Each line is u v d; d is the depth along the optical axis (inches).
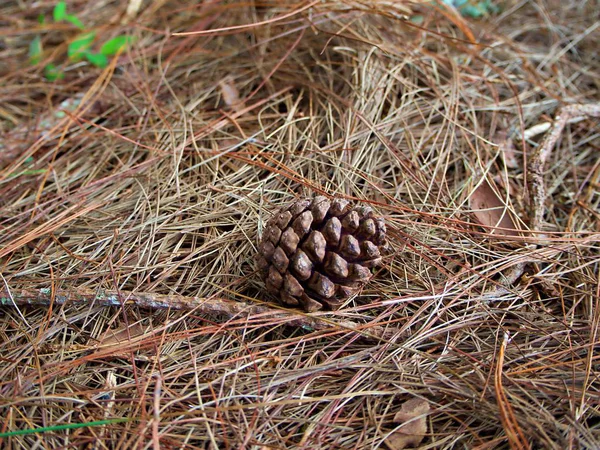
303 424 14.0
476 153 17.7
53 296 15.2
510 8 22.6
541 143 18.2
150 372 14.5
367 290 15.6
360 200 16.3
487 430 14.0
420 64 19.5
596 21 22.2
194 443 13.7
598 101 20.1
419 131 18.5
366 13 19.8
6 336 15.1
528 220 17.1
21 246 16.3
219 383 14.3
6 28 22.1
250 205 16.7
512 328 15.1
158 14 22.0
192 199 17.1
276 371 14.4
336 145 17.8
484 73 20.1
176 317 15.2
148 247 16.2
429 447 13.7
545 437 13.4
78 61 21.1
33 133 19.1
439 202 17.1
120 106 19.7
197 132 18.4
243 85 19.9
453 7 20.6
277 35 20.2
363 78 18.6
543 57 21.0
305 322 14.8
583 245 16.3
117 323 15.3
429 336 14.9
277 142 18.0
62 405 14.1
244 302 15.2
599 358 14.7
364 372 14.5
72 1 22.8
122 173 17.7
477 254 16.2
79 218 17.0
